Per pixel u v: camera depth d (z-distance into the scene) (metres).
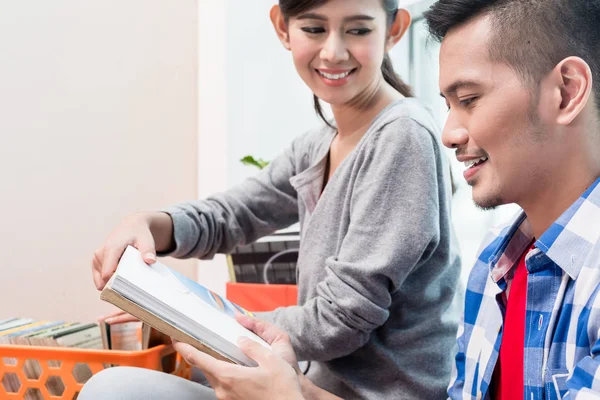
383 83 1.16
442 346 1.06
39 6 1.86
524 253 0.83
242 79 2.08
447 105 0.78
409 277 1.05
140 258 0.94
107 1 1.92
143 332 1.07
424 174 1.01
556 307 0.72
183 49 2.01
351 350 1.02
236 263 1.65
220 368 0.80
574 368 0.65
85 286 1.91
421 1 2.13
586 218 0.70
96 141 1.92
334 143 1.22
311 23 1.08
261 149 2.13
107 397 0.89
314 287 1.11
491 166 0.72
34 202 1.86
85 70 1.91
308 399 0.91
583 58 0.68
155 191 1.99
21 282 1.84
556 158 0.70
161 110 1.99
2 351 1.08
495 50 0.70
